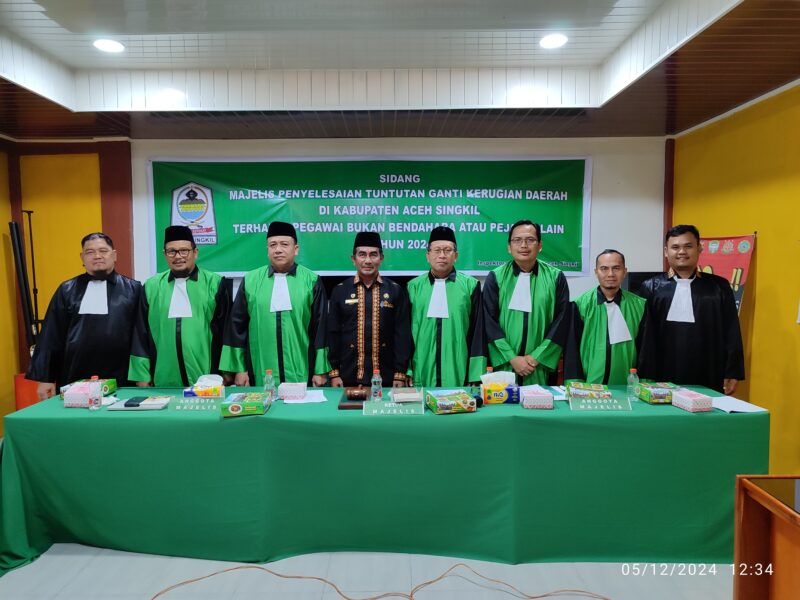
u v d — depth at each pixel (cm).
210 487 200
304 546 206
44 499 206
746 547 147
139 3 240
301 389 222
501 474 197
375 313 267
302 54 304
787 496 136
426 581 191
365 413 199
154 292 272
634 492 197
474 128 377
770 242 297
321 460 199
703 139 363
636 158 405
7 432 200
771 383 296
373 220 405
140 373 267
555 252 408
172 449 199
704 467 195
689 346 261
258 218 404
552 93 328
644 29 267
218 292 278
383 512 202
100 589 189
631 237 409
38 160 400
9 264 395
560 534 200
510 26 268
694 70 264
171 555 207
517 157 404
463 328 271
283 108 329
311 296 275
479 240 407
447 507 201
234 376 285
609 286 252
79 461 201
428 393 211
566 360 263
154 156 401
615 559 201
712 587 188
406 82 328
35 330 372
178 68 326
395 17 254
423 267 408
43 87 298
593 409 198
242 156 402
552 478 197
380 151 402
